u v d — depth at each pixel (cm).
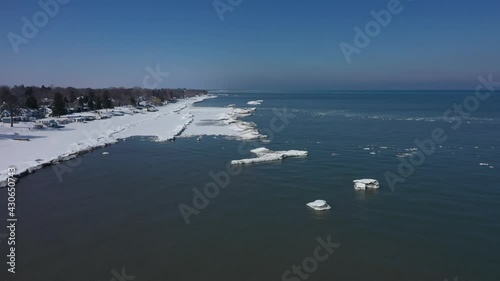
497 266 2638
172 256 2834
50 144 7212
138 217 3616
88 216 3647
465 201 3881
